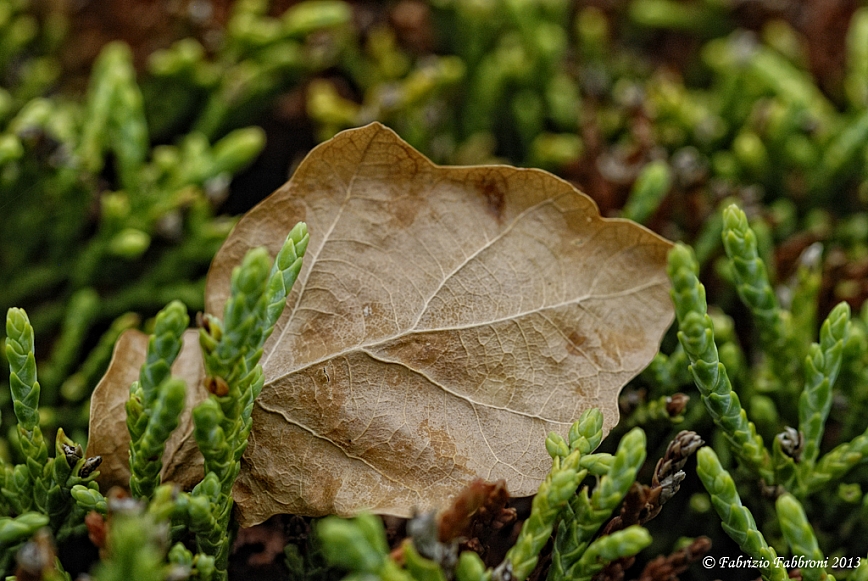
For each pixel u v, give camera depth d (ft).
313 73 0.64
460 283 0.44
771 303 0.46
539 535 0.40
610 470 0.39
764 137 0.60
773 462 0.44
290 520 0.44
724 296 0.54
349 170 0.44
